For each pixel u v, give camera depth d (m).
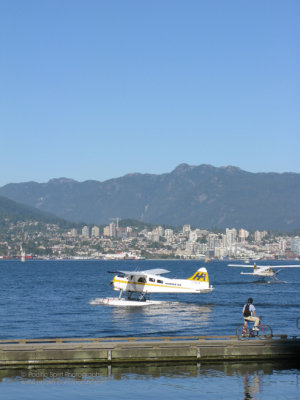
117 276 67.62
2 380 27.88
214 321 51.25
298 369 30.66
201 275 66.00
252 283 123.19
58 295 85.06
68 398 25.03
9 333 44.22
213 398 25.23
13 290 97.62
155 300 74.50
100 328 46.78
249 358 32.50
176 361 31.75
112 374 29.12
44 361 30.62
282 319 52.50
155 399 25.00
